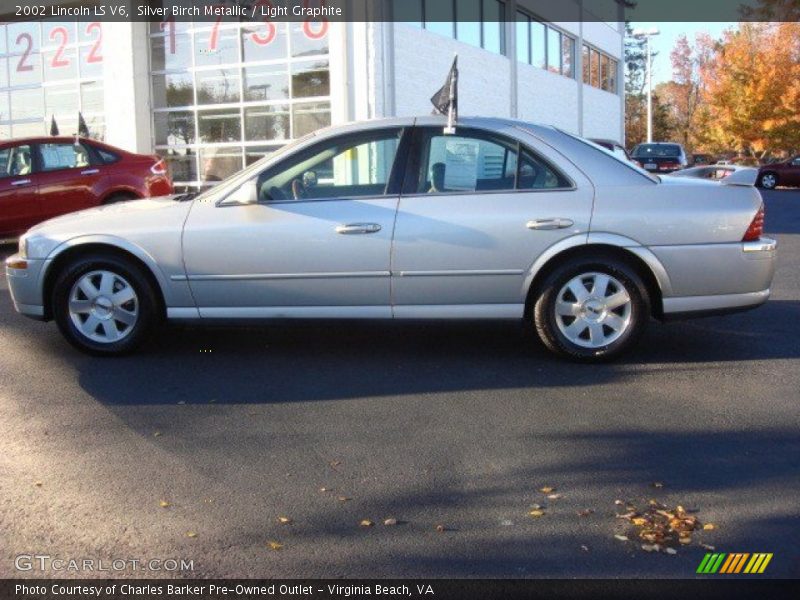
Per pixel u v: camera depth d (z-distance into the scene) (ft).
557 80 85.20
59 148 38.32
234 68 53.52
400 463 14.49
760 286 19.72
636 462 14.49
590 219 19.25
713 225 19.31
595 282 19.67
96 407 17.39
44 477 14.01
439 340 22.49
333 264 19.57
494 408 17.17
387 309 19.76
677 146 100.58
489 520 12.46
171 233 19.94
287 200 19.89
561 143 19.88
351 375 19.49
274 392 18.30
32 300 20.84
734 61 126.21
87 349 20.83
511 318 19.86
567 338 19.92
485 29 66.23
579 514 12.61
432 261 19.42
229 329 23.73
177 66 55.36
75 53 58.18
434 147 19.97
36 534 12.15
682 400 17.61
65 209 37.83
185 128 55.72
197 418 16.72
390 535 12.05
